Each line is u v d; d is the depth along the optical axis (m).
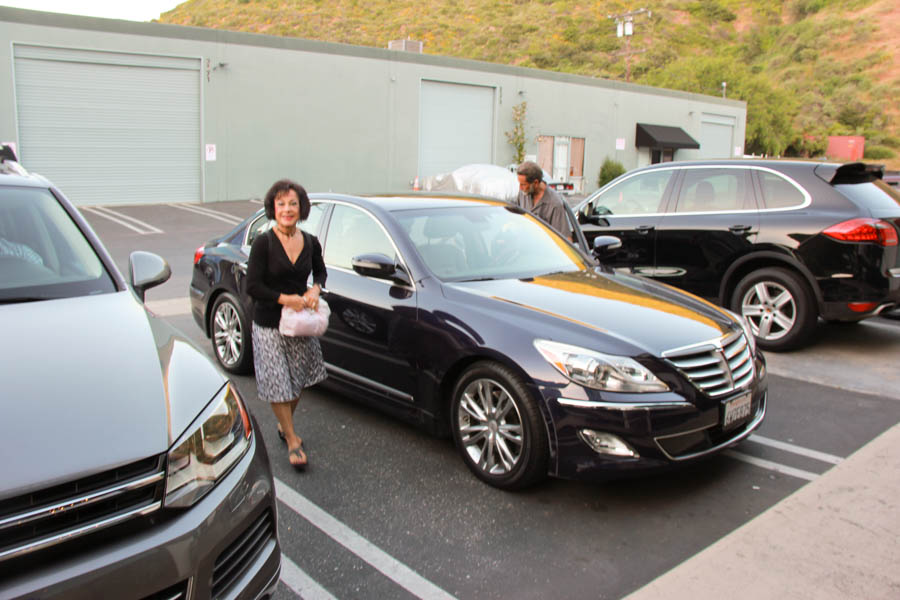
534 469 3.32
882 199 5.81
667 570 2.83
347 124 23.02
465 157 26.50
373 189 23.92
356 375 4.28
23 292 2.71
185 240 13.83
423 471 3.74
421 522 3.21
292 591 2.68
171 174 20.00
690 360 3.32
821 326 7.15
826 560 2.85
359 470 3.75
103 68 18.44
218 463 2.04
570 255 4.68
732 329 3.69
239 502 2.04
